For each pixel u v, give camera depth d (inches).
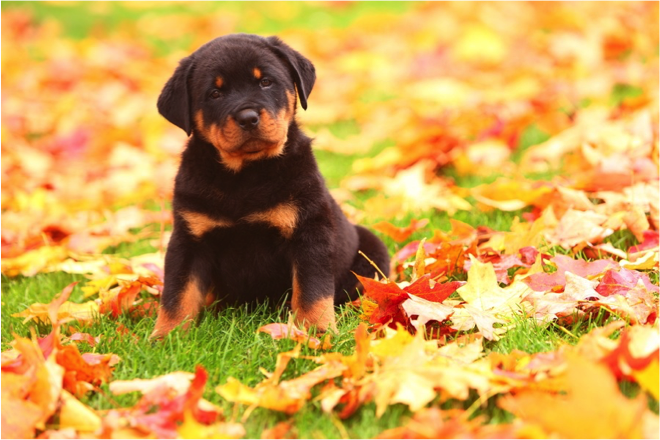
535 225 124.3
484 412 79.0
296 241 110.0
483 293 105.0
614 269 107.6
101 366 89.9
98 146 219.6
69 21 372.8
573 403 65.6
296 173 110.4
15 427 75.5
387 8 375.6
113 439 74.0
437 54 269.1
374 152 202.5
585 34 250.4
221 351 97.7
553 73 231.5
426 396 77.2
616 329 93.0
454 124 197.6
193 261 112.9
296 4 396.2
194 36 354.0
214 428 75.9
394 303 102.3
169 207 181.2
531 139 193.6
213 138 108.8
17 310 122.8
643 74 219.1
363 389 80.4
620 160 147.1
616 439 63.7
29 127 241.8
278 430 75.9
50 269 143.5
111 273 131.3
